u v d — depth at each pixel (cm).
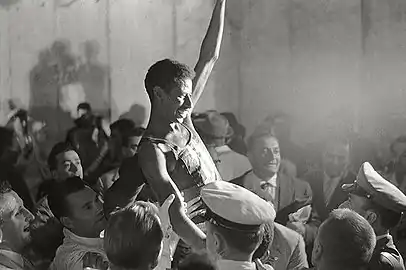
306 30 920
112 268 290
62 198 380
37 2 919
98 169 694
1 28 916
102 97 926
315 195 661
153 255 287
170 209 356
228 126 714
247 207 313
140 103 931
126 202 382
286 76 921
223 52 924
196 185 376
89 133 737
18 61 920
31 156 836
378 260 380
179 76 372
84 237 382
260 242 317
